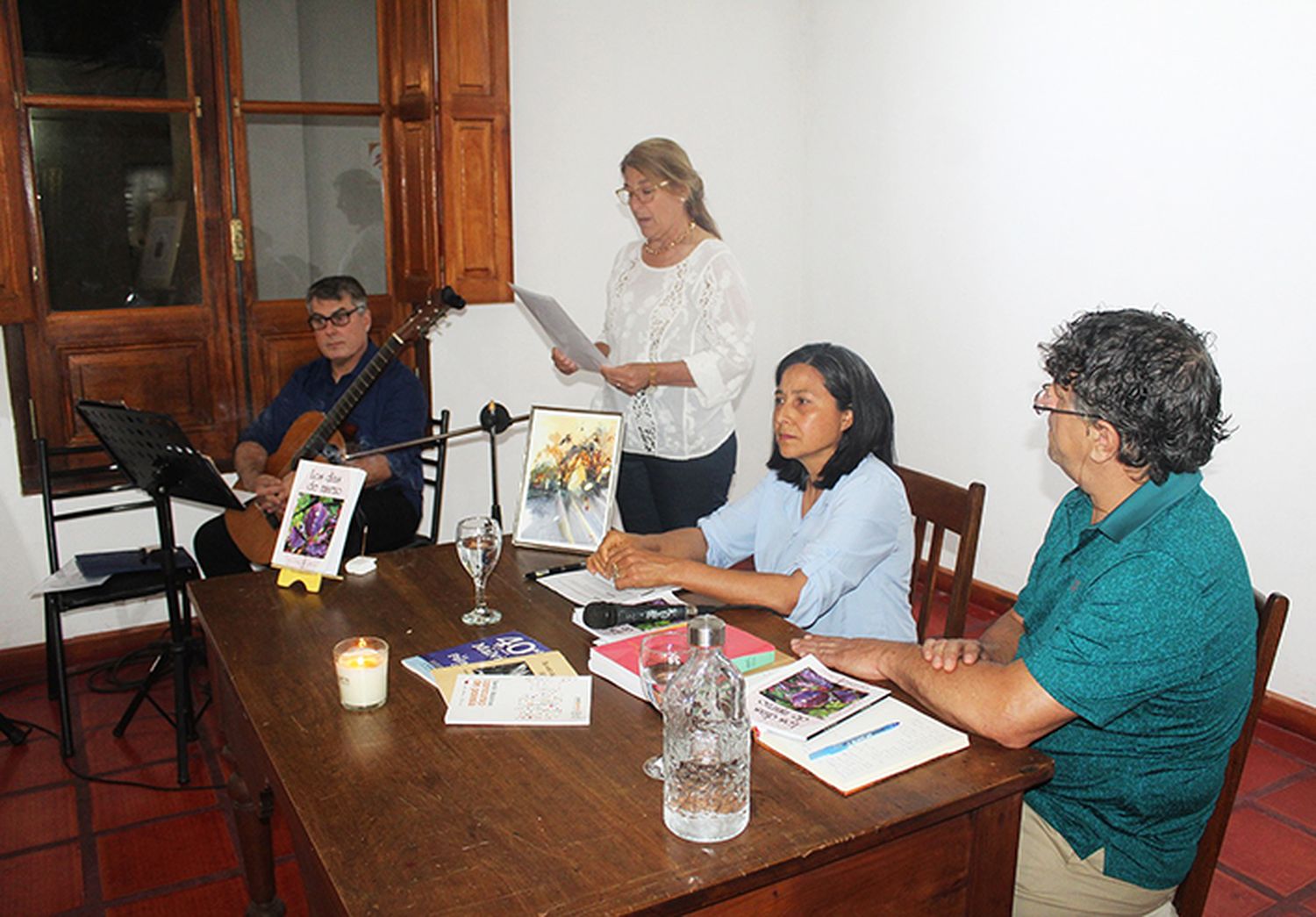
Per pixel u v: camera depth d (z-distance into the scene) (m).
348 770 1.32
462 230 3.50
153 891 2.28
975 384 3.79
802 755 1.32
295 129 3.48
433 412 3.80
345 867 1.12
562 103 3.86
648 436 2.96
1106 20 3.21
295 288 3.58
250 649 1.70
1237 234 2.95
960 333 3.82
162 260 3.36
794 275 4.50
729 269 2.85
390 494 3.10
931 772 1.31
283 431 3.21
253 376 3.53
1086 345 1.37
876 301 4.17
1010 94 3.53
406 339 2.82
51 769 2.77
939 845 1.27
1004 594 3.76
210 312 3.44
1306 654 2.92
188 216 3.37
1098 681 1.31
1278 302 2.87
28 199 3.12
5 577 3.26
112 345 3.30
